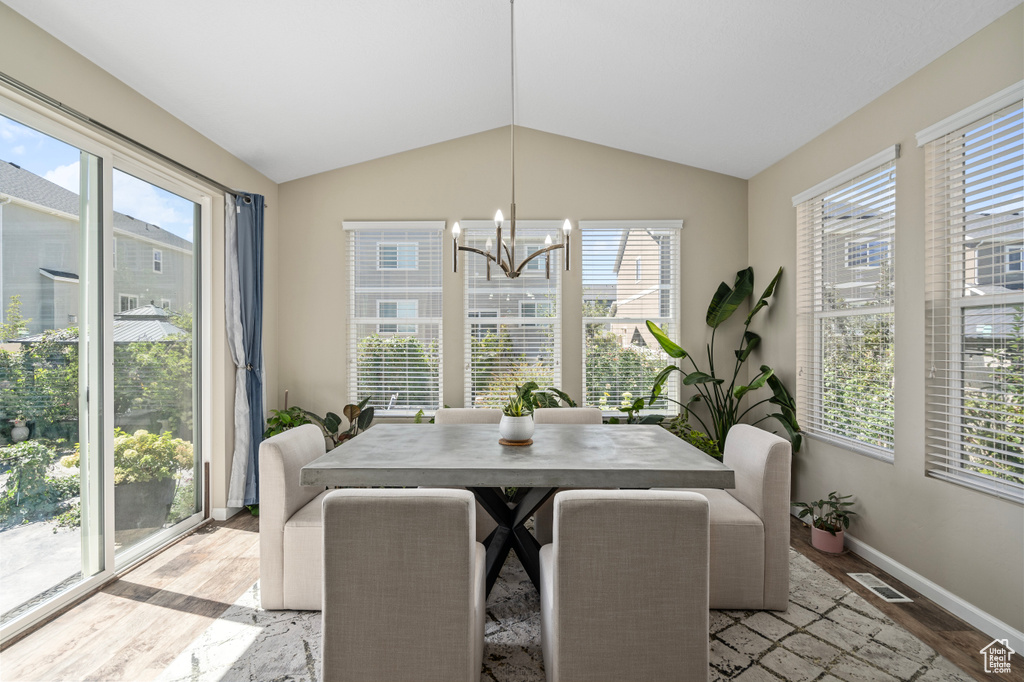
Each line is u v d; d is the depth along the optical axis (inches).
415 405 172.2
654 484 79.6
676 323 171.2
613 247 171.9
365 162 171.5
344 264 170.9
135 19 91.1
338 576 58.4
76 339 96.3
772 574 91.1
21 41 83.7
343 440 159.6
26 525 86.2
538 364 171.9
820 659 77.5
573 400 170.9
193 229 134.5
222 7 93.0
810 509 124.3
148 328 117.3
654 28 107.3
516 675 73.9
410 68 125.7
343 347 170.9
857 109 119.0
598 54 121.0
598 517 58.7
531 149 171.5
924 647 80.7
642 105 140.0
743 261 171.2
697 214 171.5
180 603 94.0
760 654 78.7
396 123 151.6
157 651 79.2
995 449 86.6
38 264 88.7
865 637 83.4
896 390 106.5
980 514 87.0
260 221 147.0
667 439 104.1
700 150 158.1
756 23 99.0
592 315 172.1
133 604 93.5
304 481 80.3
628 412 164.1
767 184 160.4
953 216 93.7
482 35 117.3
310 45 108.8
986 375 89.6
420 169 171.5
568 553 59.0
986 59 86.4
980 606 86.8
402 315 172.1
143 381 115.5
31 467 87.2
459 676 58.8
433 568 58.2
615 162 171.5
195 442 134.8
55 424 91.7
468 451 92.4
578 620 59.4
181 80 110.2
